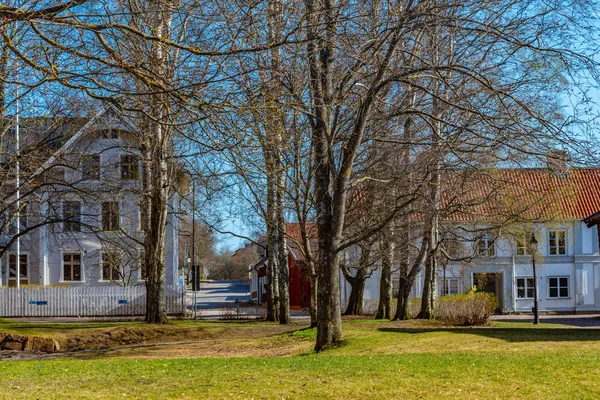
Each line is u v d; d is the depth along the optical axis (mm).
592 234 47156
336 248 17734
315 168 17984
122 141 27297
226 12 10969
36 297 38656
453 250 32656
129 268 44188
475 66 15367
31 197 23594
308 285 50375
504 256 46031
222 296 73312
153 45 11109
